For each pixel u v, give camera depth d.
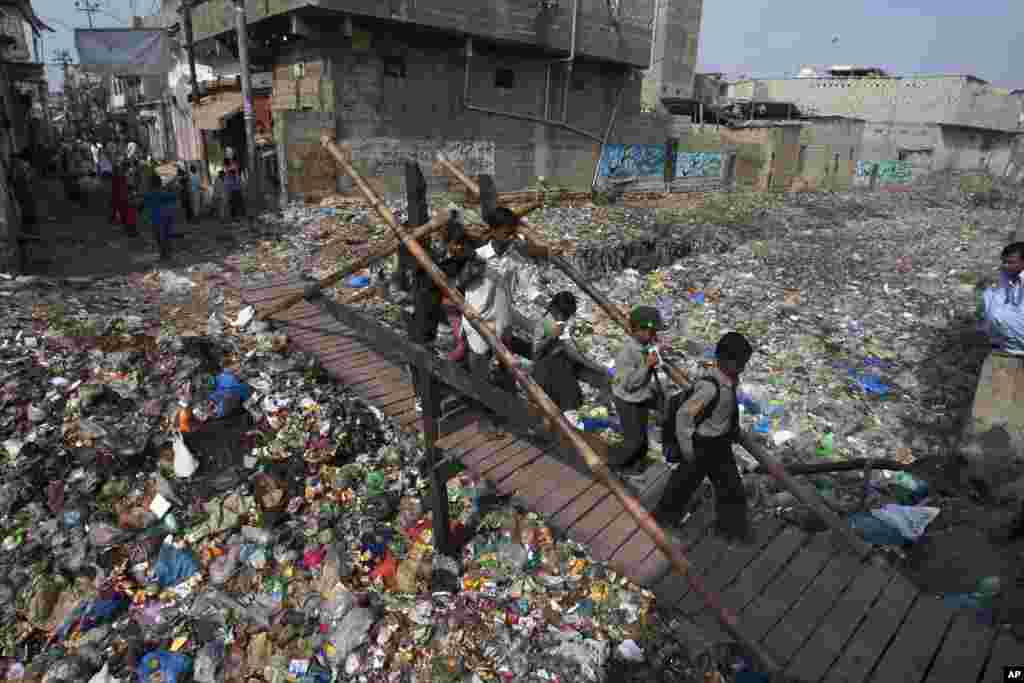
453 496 6.40
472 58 17.98
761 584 4.16
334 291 10.00
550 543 5.91
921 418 8.73
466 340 5.14
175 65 27.27
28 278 9.31
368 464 6.65
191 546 5.46
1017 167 44.00
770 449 7.72
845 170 37.53
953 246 19.42
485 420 5.48
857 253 17.94
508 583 5.50
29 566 5.07
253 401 6.94
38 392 6.50
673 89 33.66
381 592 5.34
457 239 4.91
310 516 5.91
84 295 9.13
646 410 4.85
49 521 5.36
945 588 5.06
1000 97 46.16
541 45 18.38
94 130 41.72
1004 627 4.45
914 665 3.59
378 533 5.81
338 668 4.67
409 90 16.88
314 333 7.88
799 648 3.68
